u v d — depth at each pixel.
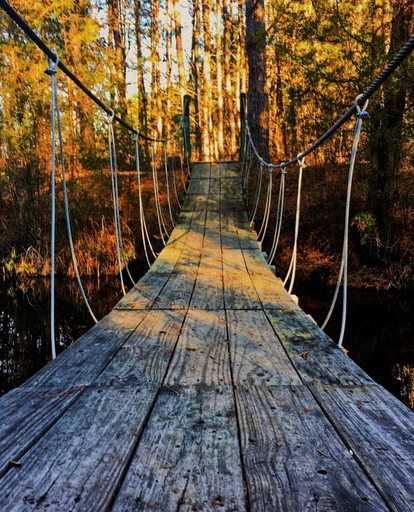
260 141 8.35
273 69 11.42
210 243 4.64
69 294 6.51
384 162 5.70
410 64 4.32
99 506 0.81
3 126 6.55
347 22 4.75
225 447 1.04
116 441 1.05
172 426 1.15
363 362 3.96
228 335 1.99
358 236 6.60
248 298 2.69
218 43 13.75
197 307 2.49
